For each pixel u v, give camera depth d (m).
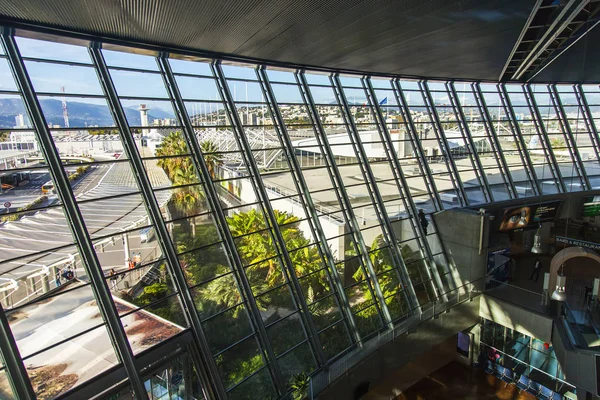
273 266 15.45
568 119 19.94
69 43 8.01
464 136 17.33
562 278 10.59
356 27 8.39
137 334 15.31
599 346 11.11
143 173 8.34
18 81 7.12
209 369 8.34
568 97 20.08
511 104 18.92
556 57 13.58
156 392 8.31
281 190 17.03
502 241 15.83
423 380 14.84
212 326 17.11
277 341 13.62
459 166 17.08
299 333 13.06
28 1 5.99
